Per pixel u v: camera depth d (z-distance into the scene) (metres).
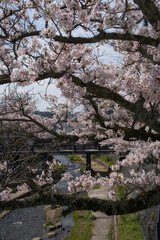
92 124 6.09
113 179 4.12
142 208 2.57
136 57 4.49
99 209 2.53
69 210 2.48
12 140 4.23
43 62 2.82
